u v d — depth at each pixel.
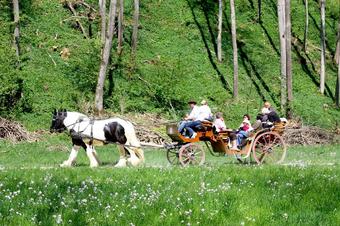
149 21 44.56
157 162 21.05
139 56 39.47
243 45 45.47
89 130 19.08
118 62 36.88
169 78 36.09
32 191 11.56
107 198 10.77
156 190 11.77
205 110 19.45
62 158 23.64
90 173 14.95
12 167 18.62
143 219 9.29
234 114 35.53
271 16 50.97
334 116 39.03
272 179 13.70
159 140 28.72
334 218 9.98
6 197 10.58
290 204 10.89
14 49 32.31
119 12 38.12
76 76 34.81
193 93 37.19
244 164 19.66
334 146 30.69
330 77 45.53
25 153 25.12
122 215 9.41
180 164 19.52
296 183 13.09
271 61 44.44
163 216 9.49
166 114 33.91
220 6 42.34
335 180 13.48
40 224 8.81
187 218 9.52
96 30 40.44
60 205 10.11
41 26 38.62
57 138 28.67
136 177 14.02
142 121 32.00
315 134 32.75
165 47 41.91
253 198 11.29
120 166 18.50
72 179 13.69
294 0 55.19
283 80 37.16
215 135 19.34
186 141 19.03
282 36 37.28
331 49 50.31
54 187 12.10
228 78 40.50
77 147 19.39
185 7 47.84
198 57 41.94
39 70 34.38
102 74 32.69
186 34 44.38
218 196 11.28
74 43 37.84
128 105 33.69
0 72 30.38
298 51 47.50
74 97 33.09
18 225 8.68
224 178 13.87
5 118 29.61
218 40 42.25
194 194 11.38
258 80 41.41
